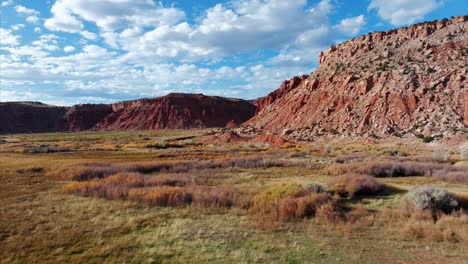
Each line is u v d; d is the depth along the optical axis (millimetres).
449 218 10406
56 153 49750
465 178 18844
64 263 7828
